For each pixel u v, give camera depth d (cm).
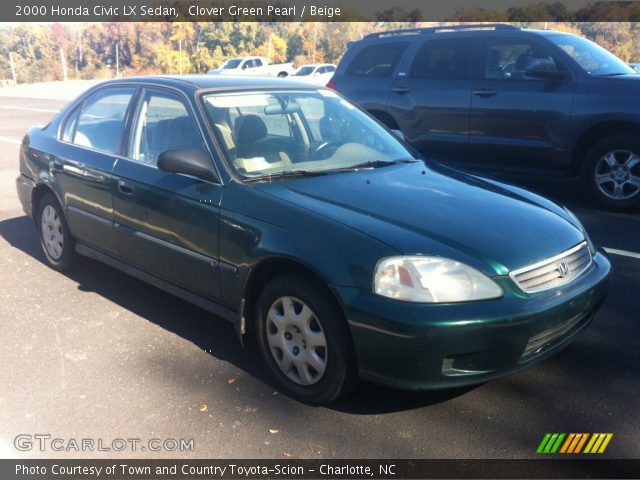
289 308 316
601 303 344
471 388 327
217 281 352
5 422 304
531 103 700
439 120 778
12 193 827
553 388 326
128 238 416
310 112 433
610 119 653
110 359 364
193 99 391
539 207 355
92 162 446
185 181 372
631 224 629
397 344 273
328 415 306
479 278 280
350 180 362
